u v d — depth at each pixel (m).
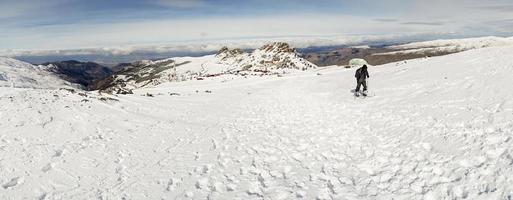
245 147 17.62
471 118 16.36
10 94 23.23
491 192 9.30
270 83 62.69
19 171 12.77
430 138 15.33
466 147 12.97
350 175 13.04
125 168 14.09
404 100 25.58
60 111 20.75
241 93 45.44
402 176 12.04
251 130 21.89
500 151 11.55
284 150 16.92
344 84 43.28
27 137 16.12
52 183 12.24
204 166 14.52
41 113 19.50
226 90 50.56
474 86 23.09
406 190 10.91
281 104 33.69
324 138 18.69
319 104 31.45
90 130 18.89
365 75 32.44
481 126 14.78
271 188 12.18
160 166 14.43
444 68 34.00
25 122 17.83
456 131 15.17
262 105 33.56
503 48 38.56
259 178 13.30
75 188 12.02
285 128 22.16
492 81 22.64
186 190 11.99
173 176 13.31
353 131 19.61
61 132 17.62
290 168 14.23
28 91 24.92
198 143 18.25
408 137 16.39
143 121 22.73
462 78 26.75
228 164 14.89
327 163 14.58
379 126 19.70
